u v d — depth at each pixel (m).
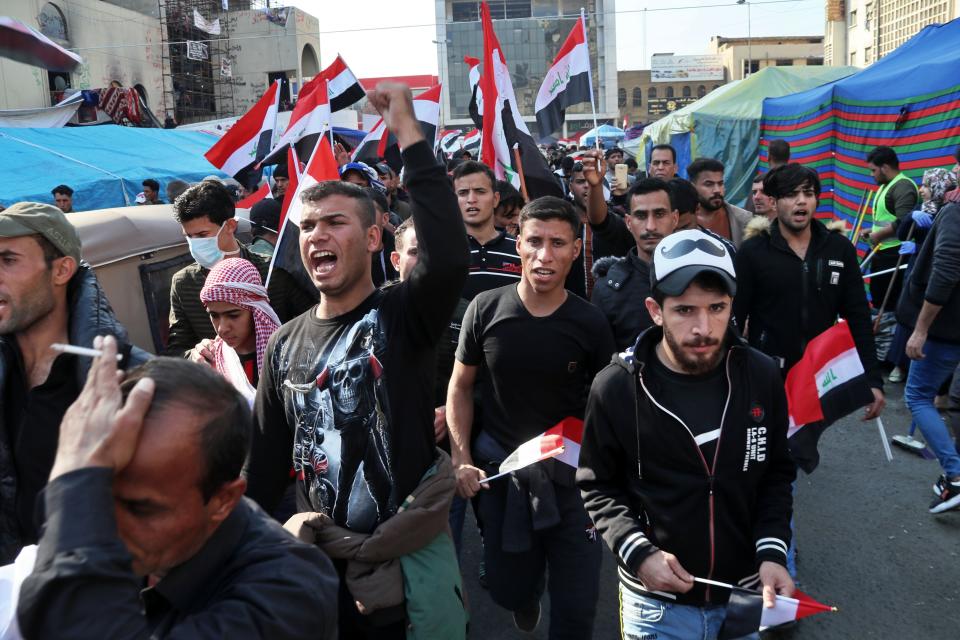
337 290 2.27
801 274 3.94
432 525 2.27
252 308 3.10
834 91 10.77
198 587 1.38
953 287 4.64
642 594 2.47
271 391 2.39
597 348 3.18
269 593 1.34
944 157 8.73
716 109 14.31
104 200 11.85
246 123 6.90
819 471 5.51
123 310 4.27
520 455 3.06
